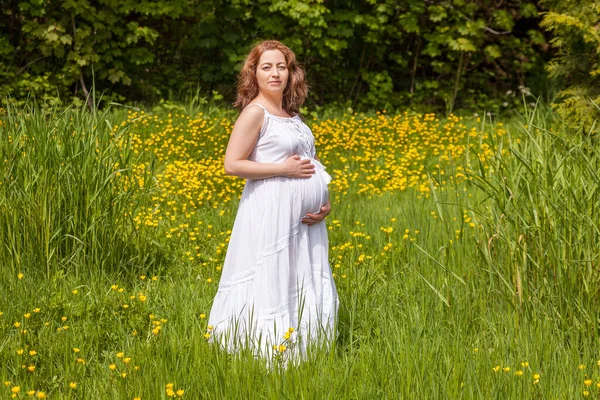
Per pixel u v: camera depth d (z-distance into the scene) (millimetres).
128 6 11594
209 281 4828
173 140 9727
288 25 12797
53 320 4258
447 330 4098
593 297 4059
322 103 13242
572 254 4117
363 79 13094
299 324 3711
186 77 12820
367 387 3428
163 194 7309
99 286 4801
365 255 5715
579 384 3525
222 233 6309
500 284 4430
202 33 12391
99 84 12289
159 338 3961
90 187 5090
